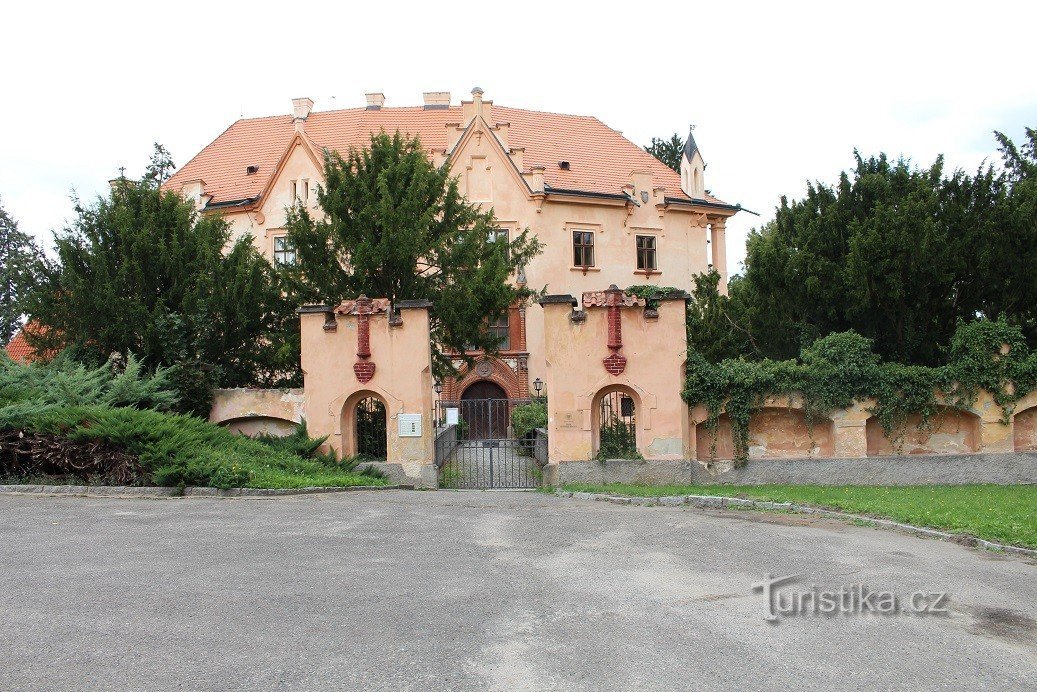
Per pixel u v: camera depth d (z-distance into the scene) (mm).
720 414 20969
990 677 6477
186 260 23438
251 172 45406
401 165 25047
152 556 10266
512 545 11453
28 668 6336
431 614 7895
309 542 11391
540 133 48406
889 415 21516
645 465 20250
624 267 44625
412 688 6047
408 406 20625
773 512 14930
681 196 47719
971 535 11914
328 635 7219
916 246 23641
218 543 11195
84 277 22625
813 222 26828
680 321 20438
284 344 22906
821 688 6191
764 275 26953
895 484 21203
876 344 25703
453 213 26156
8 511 13664
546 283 42500
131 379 20016
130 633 7191
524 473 24141
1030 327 25062
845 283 25016
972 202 25781
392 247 23562
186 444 17266
